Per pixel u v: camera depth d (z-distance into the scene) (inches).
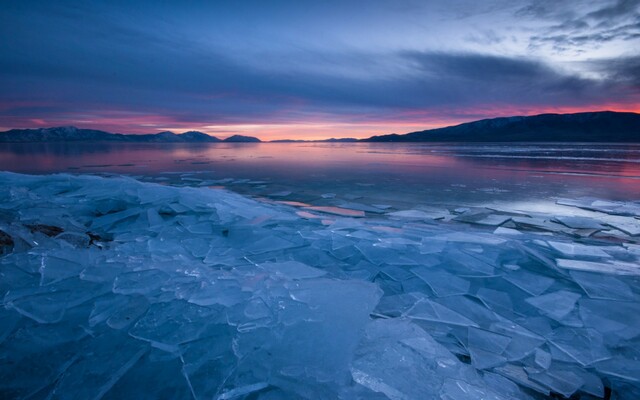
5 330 69.9
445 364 71.4
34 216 152.7
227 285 91.8
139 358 65.7
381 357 69.9
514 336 89.4
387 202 305.7
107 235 168.2
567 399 68.6
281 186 412.5
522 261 140.3
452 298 110.5
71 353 65.6
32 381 58.9
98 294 84.7
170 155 1130.7
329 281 98.3
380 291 96.3
